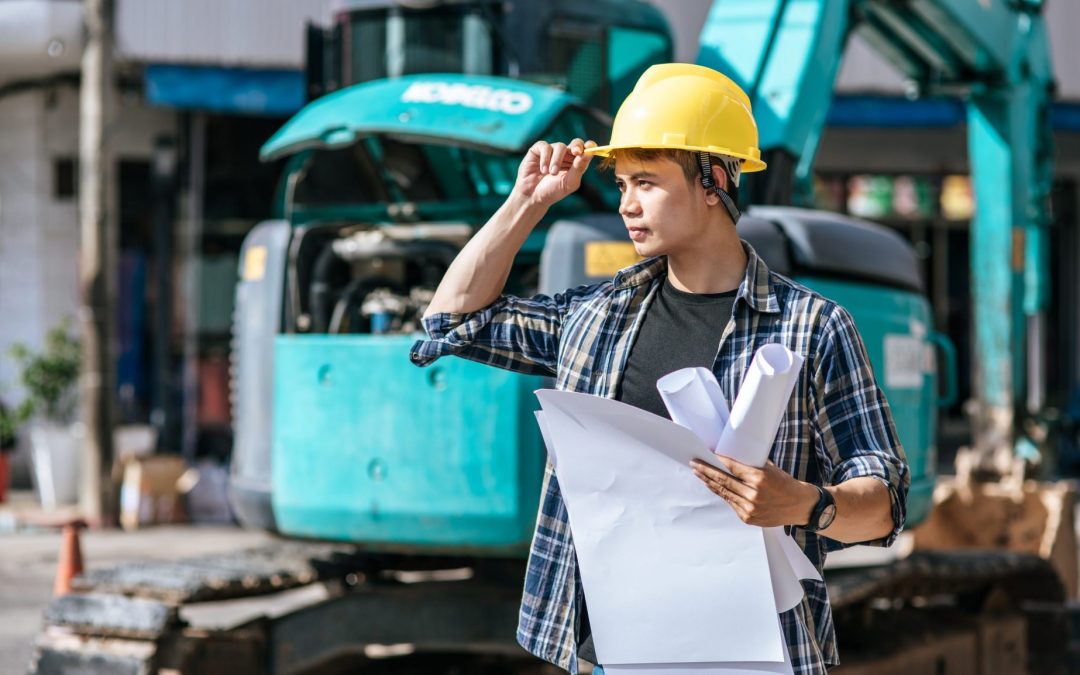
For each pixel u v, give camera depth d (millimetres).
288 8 17984
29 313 20266
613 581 3477
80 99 20266
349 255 7254
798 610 3553
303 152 7340
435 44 8008
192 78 17859
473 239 4027
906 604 9273
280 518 6902
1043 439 12469
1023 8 12680
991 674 8961
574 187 3922
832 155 22859
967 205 23141
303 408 6762
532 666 7344
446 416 6453
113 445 16031
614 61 8242
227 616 10914
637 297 3836
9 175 20203
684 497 3404
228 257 20266
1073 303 23984
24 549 14023
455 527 6465
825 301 3611
